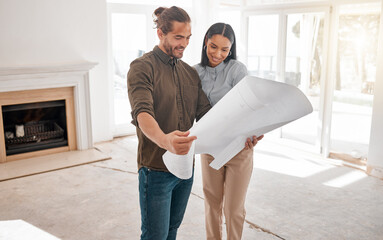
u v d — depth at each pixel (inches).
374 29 281.3
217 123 43.5
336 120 247.6
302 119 193.6
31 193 134.6
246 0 205.3
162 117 54.5
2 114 168.4
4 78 156.3
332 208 122.7
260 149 190.4
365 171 157.4
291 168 162.1
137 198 130.4
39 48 171.0
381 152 149.3
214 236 81.7
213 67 77.2
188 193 61.3
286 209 121.7
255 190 137.6
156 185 54.7
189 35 52.7
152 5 216.7
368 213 119.1
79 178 149.9
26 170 156.3
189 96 58.5
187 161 42.9
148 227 56.4
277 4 184.5
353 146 191.6
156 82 52.9
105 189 138.3
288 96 40.7
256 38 199.8
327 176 152.5
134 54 216.4
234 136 45.4
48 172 156.6
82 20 181.6
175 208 61.6
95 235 104.4
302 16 176.2
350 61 298.4
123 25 208.2
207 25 235.1
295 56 183.3
